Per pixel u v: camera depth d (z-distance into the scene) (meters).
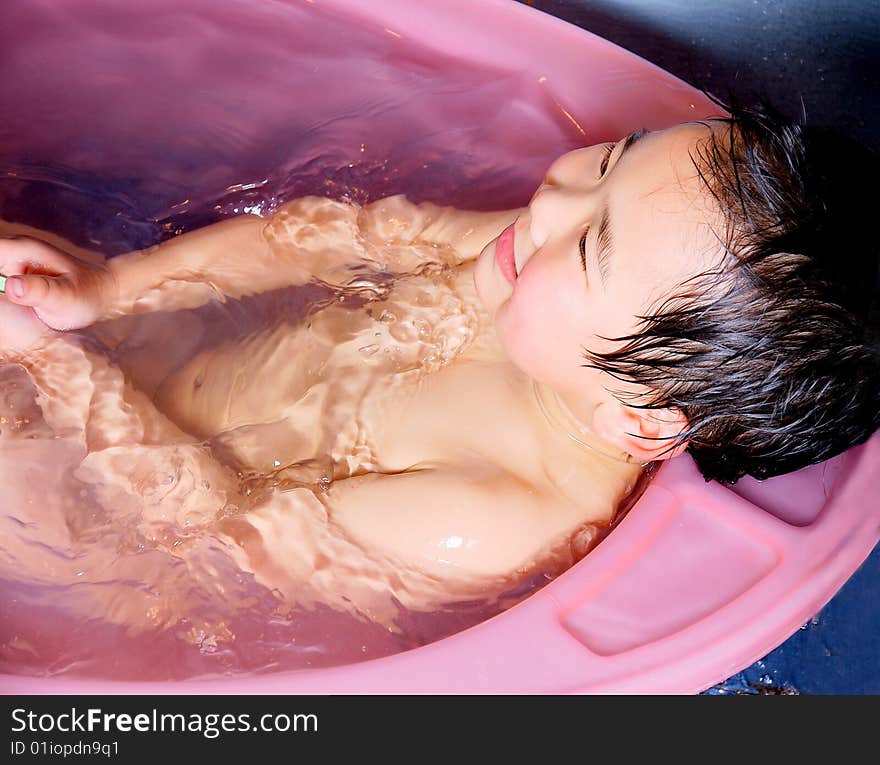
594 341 0.85
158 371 0.97
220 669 0.88
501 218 1.12
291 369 1.00
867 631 1.09
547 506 0.93
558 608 0.81
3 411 0.90
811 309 0.79
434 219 1.12
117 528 0.92
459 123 1.21
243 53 1.16
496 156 1.21
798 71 1.41
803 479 0.91
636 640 0.80
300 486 0.92
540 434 0.97
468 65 1.18
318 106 1.20
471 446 0.95
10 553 0.89
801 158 0.80
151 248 1.06
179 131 1.18
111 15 1.12
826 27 1.42
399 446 0.97
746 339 0.80
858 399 0.84
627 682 0.77
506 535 0.91
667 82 1.14
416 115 1.20
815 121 1.38
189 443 0.93
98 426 0.91
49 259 0.92
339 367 1.01
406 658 0.77
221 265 1.05
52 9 1.10
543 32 1.16
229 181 1.19
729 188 0.78
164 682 0.75
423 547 0.90
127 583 0.92
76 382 0.92
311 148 1.19
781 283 0.78
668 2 1.43
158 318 0.99
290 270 1.08
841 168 0.81
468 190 1.21
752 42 1.43
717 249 0.78
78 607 0.90
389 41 1.17
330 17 1.15
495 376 1.00
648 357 0.83
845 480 0.89
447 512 0.90
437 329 1.03
